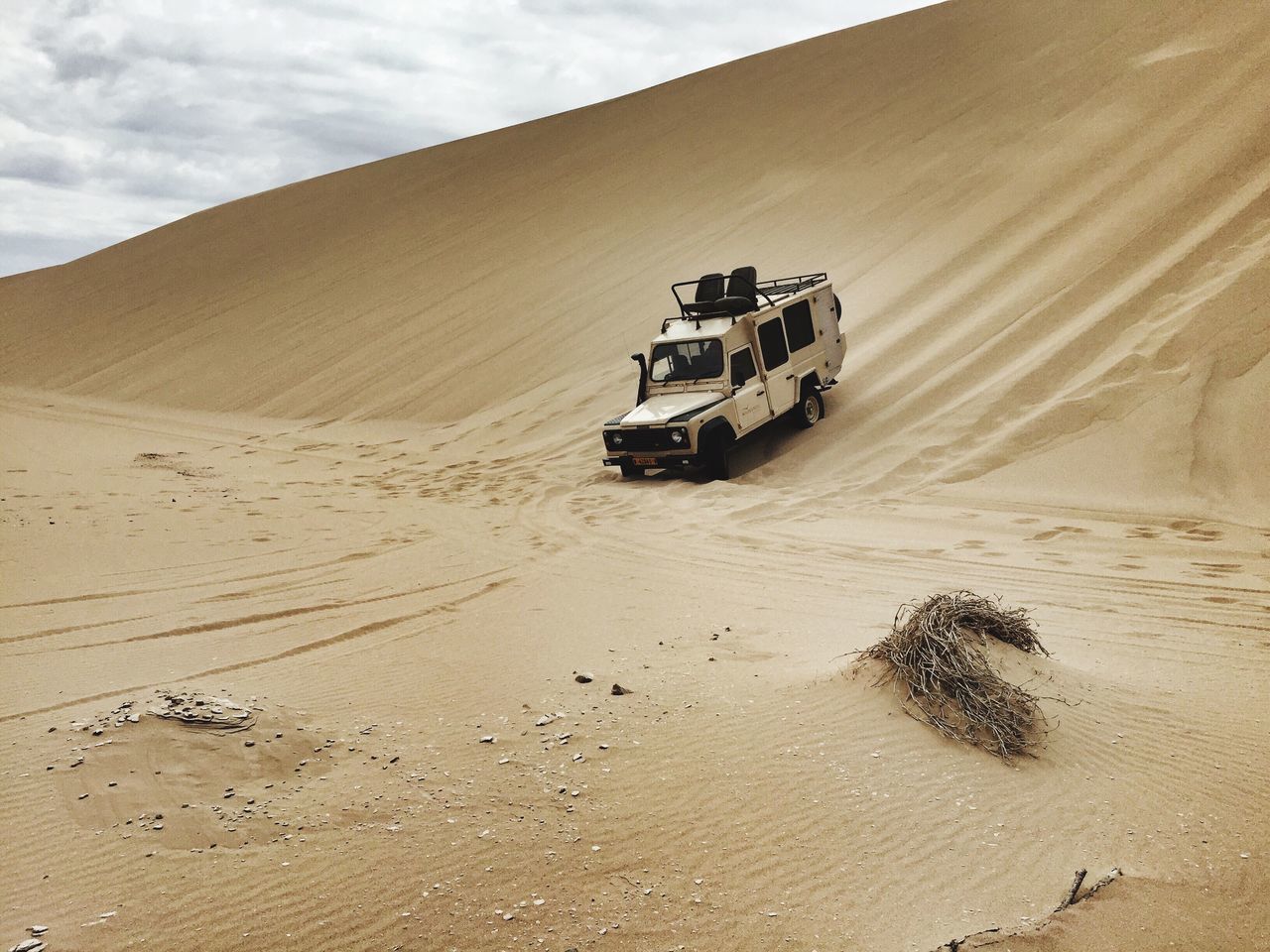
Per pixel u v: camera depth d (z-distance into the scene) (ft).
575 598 29.35
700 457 48.39
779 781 15.34
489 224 125.39
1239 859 13.69
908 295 63.05
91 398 112.06
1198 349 45.01
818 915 12.32
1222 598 27.58
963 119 88.69
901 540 36.50
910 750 16.29
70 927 11.77
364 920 12.09
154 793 14.94
